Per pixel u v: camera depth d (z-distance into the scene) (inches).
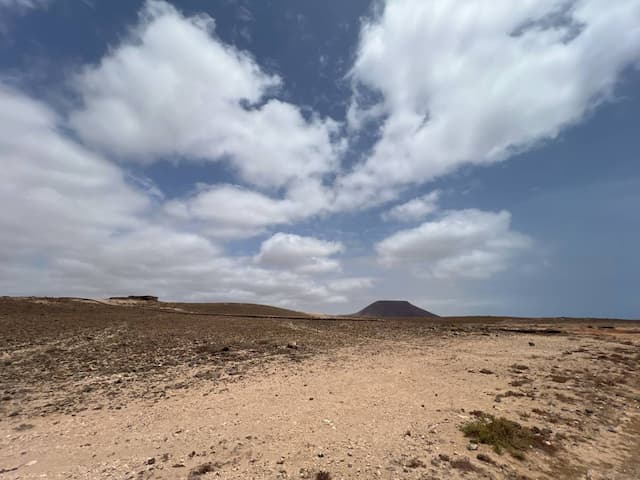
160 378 701.3
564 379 659.4
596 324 1879.9
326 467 328.5
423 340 1263.5
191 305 3294.8
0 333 1117.1
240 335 1249.4
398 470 322.3
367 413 481.7
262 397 569.0
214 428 437.4
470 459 344.8
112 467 335.3
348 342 1200.2
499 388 611.8
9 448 387.2
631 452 392.2
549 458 367.9
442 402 531.8
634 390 615.2
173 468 331.0
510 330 1560.0
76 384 657.0
